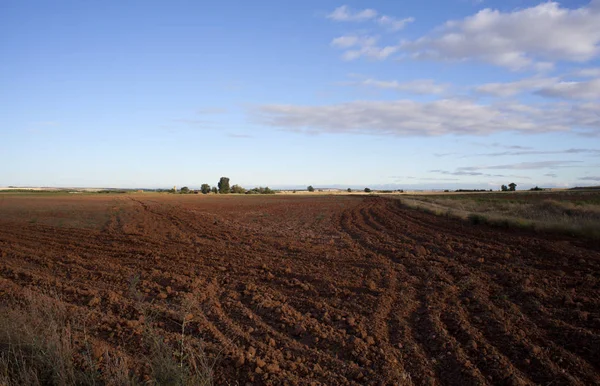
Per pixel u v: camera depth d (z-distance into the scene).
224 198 72.62
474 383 4.68
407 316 6.99
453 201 44.75
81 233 17.73
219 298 8.07
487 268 10.44
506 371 4.87
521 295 8.00
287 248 13.98
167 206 39.56
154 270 10.17
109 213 29.20
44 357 4.73
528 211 26.61
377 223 23.73
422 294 8.31
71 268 10.52
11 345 4.98
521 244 13.76
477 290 8.38
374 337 5.99
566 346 5.61
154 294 8.20
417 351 5.52
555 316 6.77
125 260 11.68
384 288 8.69
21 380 4.39
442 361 5.25
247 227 21.12
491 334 6.06
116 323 6.39
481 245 13.89
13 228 19.66
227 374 4.86
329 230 20.22
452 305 7.47
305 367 5.06
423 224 21.97
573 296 7.84
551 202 33.25
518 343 5.66
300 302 7.75
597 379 4.72
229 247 14.16
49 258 11.93
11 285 8.70
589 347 5.48
